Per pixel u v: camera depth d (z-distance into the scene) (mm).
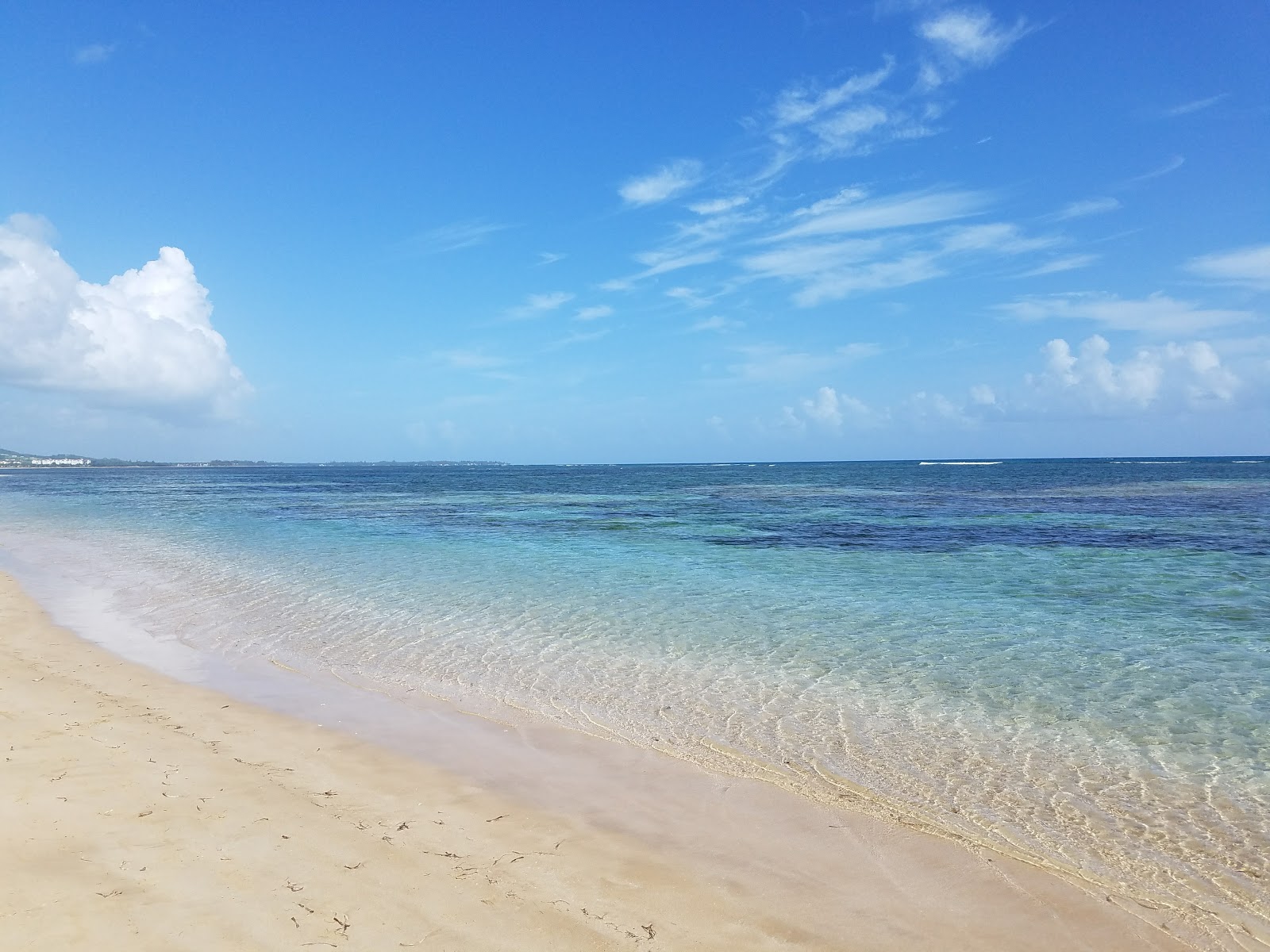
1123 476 98000
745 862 5613
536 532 31125
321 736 8102
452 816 6145
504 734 8391
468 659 11547
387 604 15797
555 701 9609
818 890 5246
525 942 4359
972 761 7723
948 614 14742
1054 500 50312
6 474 166375
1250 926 4992
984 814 6551
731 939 4594
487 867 5273
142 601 15953
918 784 7164
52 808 5566
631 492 71125
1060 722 8852
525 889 4992
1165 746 8133
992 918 4988
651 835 5988
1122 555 23000
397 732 8344
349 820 5902
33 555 23812
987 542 26594
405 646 12336
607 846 5746
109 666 10742
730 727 8656
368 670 10930
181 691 9586
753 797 6824
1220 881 5535
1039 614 14719
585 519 38531
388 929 4359
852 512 41750
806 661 11453
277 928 4254
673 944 4480
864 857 5758
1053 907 5145
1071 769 7527
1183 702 9531
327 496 65875
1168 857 5867
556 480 115375
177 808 5785
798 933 4711
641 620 14227
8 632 12719
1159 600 16078
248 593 17047
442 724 8656
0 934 3965
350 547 25797
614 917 4730
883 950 4578
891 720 8914
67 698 8781
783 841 5977
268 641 12586
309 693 9750
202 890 4605
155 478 128500
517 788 6867
